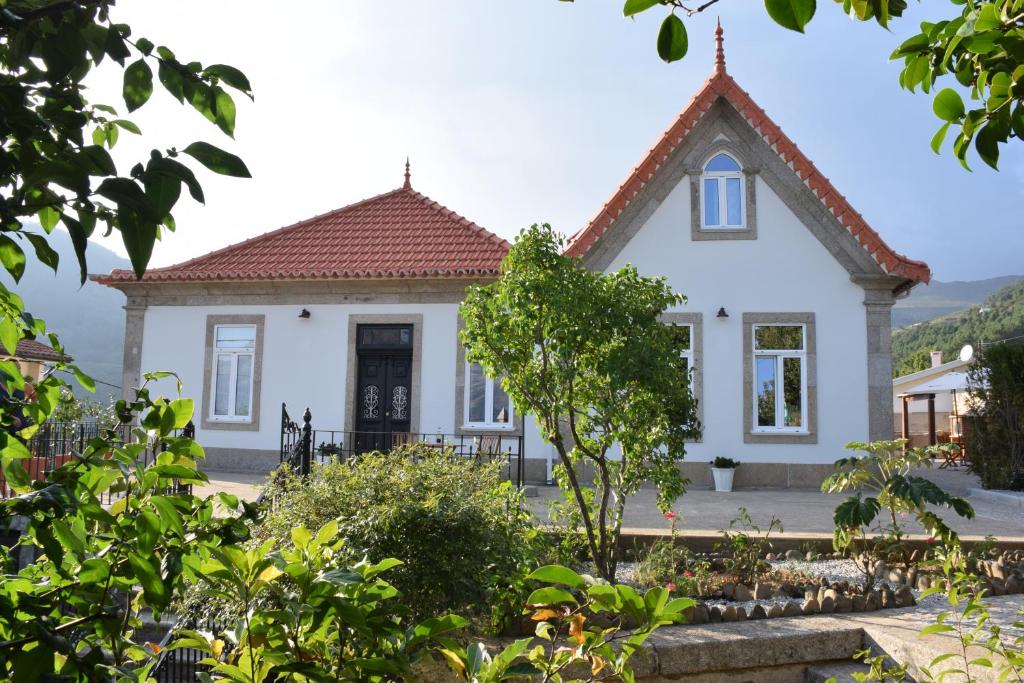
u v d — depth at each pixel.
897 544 7.15
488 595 4.77
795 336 14.77
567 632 4.93
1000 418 14.38
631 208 15.04
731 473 14.02
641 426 6.07
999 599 5.86
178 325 16.16
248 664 1.96
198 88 1.47
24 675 1.44
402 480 4.85
